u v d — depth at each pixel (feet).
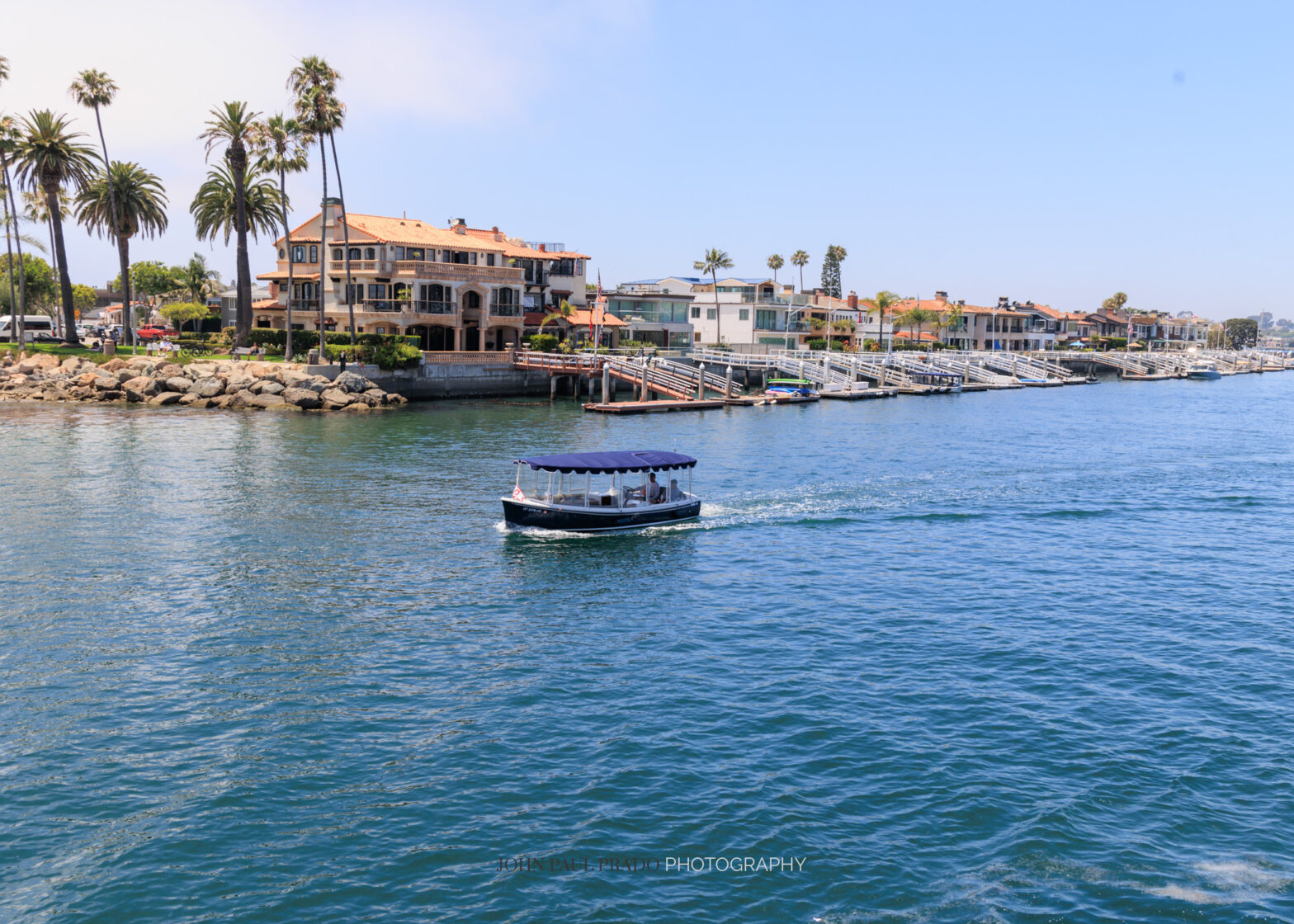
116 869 57.77
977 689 84.58
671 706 80.53
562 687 84.23
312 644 93.56
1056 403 401.08
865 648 94.84
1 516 141.49
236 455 199.82
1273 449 248.32
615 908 54.80
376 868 58.13
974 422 306.14
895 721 77.97
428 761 70.79
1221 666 90.58
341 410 283.18
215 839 60.80
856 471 197.67
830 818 63.67
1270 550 136.56
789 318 515.09
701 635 98.07
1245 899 55.88
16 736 73.67
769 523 149.28
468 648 93.50
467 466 192.13
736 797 66.13
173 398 287.07
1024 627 101.60
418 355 315.17
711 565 124.98
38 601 104.53
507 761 70.85
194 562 120.67
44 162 318.65
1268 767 70.74
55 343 353.10
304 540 132.26
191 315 492.95
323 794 66.08
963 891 56.49
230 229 351.46
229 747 72.54
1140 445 253.65
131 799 65.26
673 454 153.99
